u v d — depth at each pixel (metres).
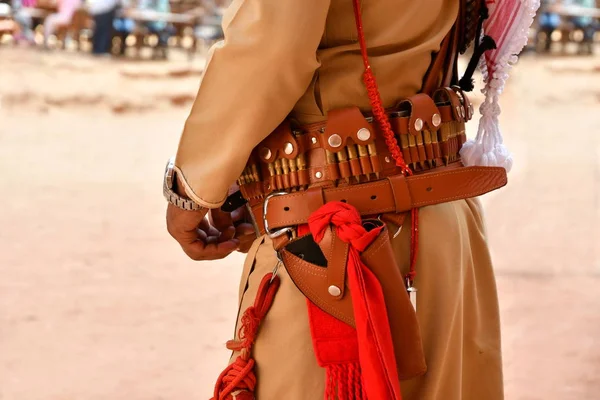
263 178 1.71
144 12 17.89
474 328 1.84
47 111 11.97
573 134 10.62
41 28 18.72
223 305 4.59
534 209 6.84
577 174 8.21
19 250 5.57
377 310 1.52
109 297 4.69
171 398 3.48
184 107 12.95
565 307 4.61
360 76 1.66
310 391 1.61
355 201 1.64
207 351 3.96
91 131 10.78
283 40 1.51
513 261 5.44
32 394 3.50
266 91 1.55
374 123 1.66
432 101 1.71
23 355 3.89
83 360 3.85
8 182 7.70
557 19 18.64
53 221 6.36
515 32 1.81
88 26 17.91
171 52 18.88
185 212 1.74
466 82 1.87
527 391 3.60
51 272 5.12
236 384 1.63
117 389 3.55
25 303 4.57
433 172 1.68
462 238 1.77
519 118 11.70
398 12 1.67
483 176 1.71
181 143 1.63
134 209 6.82
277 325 1.65
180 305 4.57
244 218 2.07
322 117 1.66
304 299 1.64
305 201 1.64
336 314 1.57
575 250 5.70
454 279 1.71
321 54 1.64
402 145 1.69
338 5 1.64
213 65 1.57
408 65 1.70
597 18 18.69
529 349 4.04
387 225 1.66
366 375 1.50
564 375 3.77
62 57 16.91
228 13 1.59
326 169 1.65
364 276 1.54
